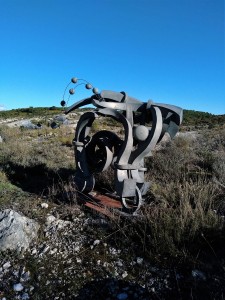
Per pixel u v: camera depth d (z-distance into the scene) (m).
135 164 4.75
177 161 7.07
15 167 7.50
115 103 4.85
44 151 10.44
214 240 3.79
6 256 3.73
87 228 4.41
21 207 5.13
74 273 3.50
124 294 3.17
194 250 3.70
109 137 5.28
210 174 6.23
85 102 5.37
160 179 6.32
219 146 11.47
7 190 5.95
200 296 3.07
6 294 3.19
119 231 4.16
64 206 5.16
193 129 22.27
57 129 19.39
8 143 11.92
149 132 4.68
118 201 5.20
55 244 4.08
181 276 3.37
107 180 6.12
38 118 30.05
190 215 4.05
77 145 5.39
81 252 3.88
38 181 6.79
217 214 4.44
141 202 4.70
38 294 3.18
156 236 3.83
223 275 3.32
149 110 4.96
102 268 3.57
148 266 3.57
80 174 5.41
